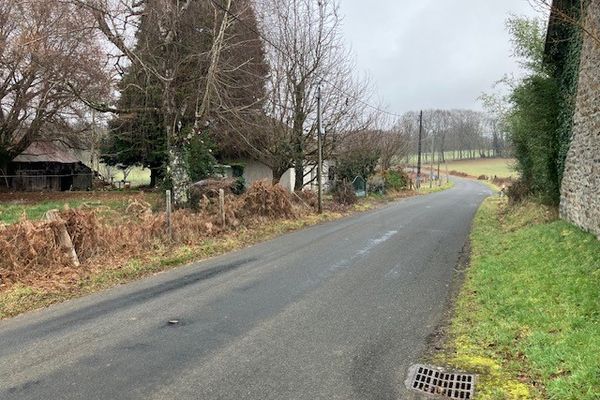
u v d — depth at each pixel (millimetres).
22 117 23797
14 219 14336
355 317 5895
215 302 6633
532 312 5445
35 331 5547
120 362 4543
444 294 6926
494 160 92000
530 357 4328
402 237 12758
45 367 4461
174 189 15461
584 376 3732
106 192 28172
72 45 19359
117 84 19234
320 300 6684
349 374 4242
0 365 4535
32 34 17250
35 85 21562
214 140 20766
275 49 19359
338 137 22344
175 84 16984
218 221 12773
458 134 88188
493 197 33000
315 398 3797
